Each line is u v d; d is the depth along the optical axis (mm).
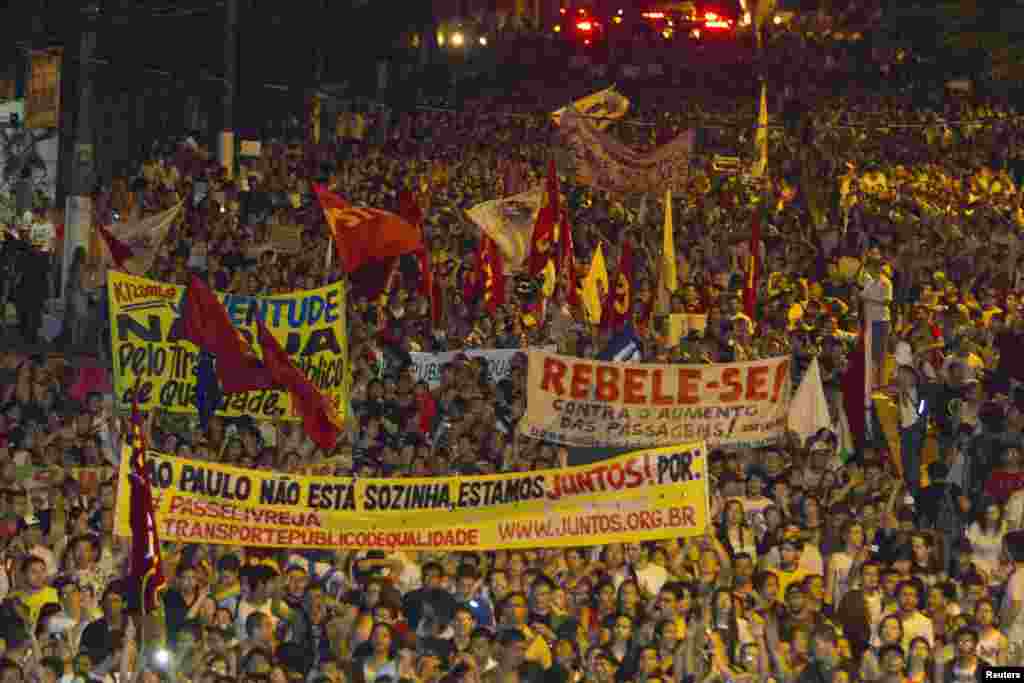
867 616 24906
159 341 29078
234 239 43000
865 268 41969
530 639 23984
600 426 29188
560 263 38781
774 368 29109
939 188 56969
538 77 91188
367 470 27469
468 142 66500
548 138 68062
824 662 23891
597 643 24312
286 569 25734
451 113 71875
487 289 39094
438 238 44719
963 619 24562
